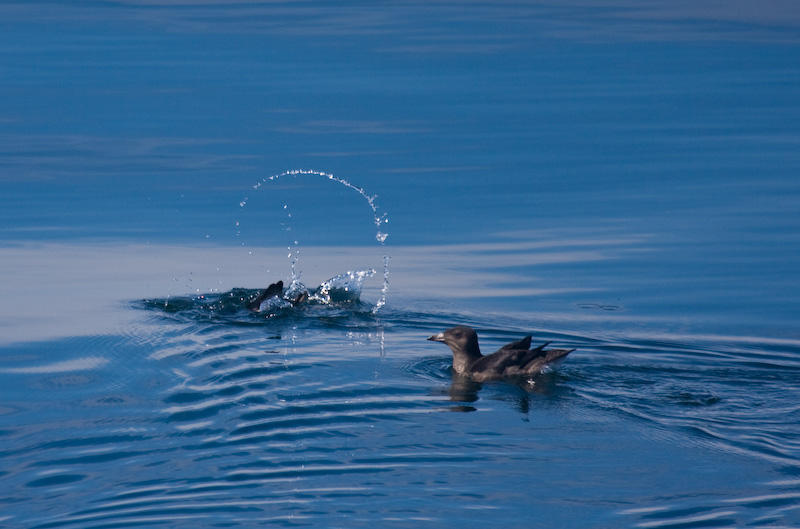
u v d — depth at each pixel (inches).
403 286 1393.9
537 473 805.9
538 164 2017.7
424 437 879.1
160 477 796.0
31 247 1536.7
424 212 1732.3
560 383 1024.9
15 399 971.3
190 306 1317.7
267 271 1465.3
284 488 776.3
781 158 2046.0
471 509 745.0
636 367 1072.2
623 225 1653.5
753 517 731.4
